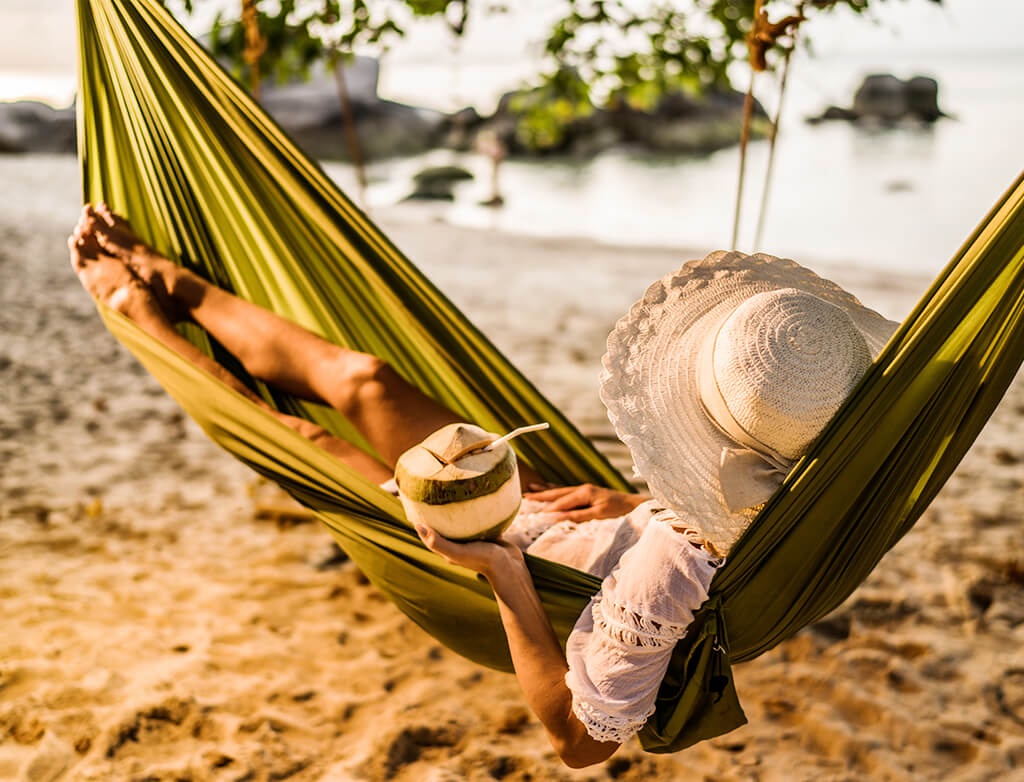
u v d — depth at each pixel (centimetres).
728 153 2711
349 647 317
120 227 271
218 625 325
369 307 272
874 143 2725
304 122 2833
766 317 159
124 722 267
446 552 173
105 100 263
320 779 253
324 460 205
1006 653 310
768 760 265
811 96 3572
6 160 1998
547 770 259
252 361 254
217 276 282
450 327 262
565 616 179
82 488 431
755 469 161
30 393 550
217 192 271
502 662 207
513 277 979
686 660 167
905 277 1061
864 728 277
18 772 249
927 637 319
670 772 260
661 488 161
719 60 455
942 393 166
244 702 283
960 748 267
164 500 423
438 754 266
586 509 230
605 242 1294
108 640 311
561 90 492
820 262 1192
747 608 173
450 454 171
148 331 256
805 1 258
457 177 2236
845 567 180
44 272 841
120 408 533
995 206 163
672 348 170
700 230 1653
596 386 584
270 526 402
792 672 304
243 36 449
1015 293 163
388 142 2831
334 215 261
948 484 443
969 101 3594
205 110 260
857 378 160
